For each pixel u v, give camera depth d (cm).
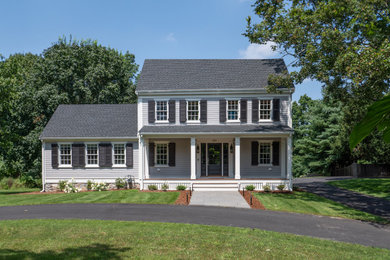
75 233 1048
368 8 1467
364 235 1149
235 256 826
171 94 2294
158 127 2266
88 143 2356
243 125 2258
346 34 1593
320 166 4066
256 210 1545
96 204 1681
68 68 3228
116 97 3456
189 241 962
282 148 2303
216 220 1328
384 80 1565
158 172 2364
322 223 1312
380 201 1836
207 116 2292
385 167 3212
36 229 1102
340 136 3481
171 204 1678
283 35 1845
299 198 1900
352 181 2717
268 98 2261
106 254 815
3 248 863
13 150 2811
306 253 870
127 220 1309
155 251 856
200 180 2153
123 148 2373
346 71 1478
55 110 2777
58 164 2350
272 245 938
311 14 1864
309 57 1744
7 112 2789
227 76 2388
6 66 2612
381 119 121
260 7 2000
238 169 2150
